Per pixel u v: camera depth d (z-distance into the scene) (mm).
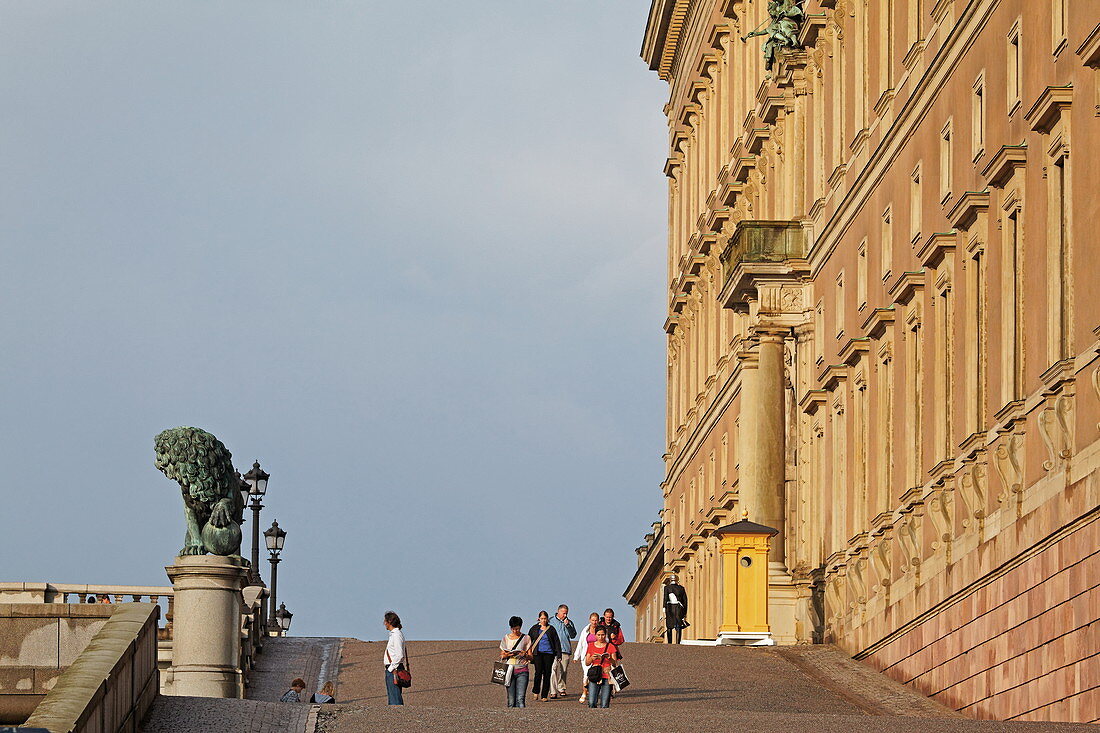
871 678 56156
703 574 101000
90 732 25438
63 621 41875
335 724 33406
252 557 77125
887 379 61594
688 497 109875
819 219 72438
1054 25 44812
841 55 69812
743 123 92312
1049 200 45062
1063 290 44594
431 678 54500
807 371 74625
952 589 51969
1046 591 44156
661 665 56750
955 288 53125
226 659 47562
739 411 90438
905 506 56719
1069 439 43000
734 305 80188
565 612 54719
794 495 76500
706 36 103250
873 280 62812
